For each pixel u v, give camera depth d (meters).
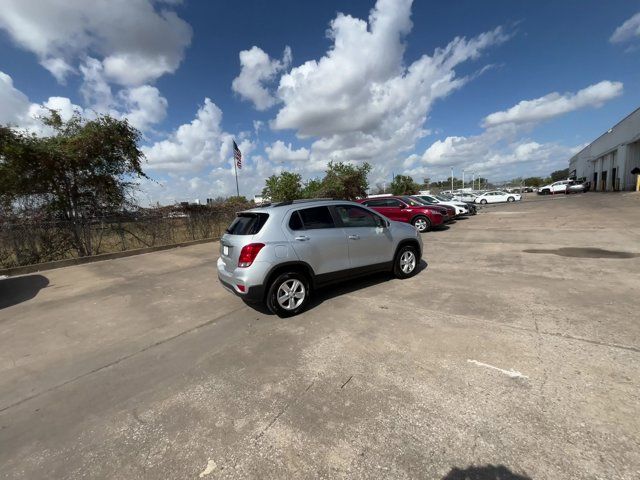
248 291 4.28
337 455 2.13
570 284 5.13
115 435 2.50
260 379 3.09
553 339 3.38
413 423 2.35
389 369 3.07
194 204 15.11
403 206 13.80
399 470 1.98
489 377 2.82
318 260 4.77
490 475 1.89
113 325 4.85
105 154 12.27
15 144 9.86
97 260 10.73
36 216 10.47
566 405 2.41
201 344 3.98
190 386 3.09
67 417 2.77
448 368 3.00
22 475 2.17
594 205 20.55
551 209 20.45
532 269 6.21
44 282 7.95
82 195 12.23
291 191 24.11
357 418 2.45
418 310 4.45
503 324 3.82
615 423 2.20
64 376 3.47
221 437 2.38
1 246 9.20
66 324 5.00
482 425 2.28
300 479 1.97
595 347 3.17
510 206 27.39
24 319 5.34
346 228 5.14
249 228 4.55
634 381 2.63
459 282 5.63
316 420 2.47
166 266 9.20
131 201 13.50
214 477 2.04
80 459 2.28
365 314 4.45
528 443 2.09
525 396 2.54
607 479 1.81
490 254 7.91
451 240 10.62
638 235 9.20
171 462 2.19
